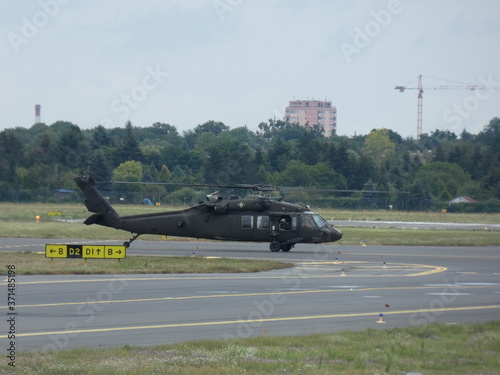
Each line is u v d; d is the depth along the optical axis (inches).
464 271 2063.2
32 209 4825.3
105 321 1174.3
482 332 1095.0
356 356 925.8
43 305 1325.0
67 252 2078.0
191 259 2213.3
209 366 870.4
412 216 6181.1
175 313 1255.5
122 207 5669.3
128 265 1984.5
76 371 832.9
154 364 868.0
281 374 839.1
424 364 895.1
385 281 1770.4
